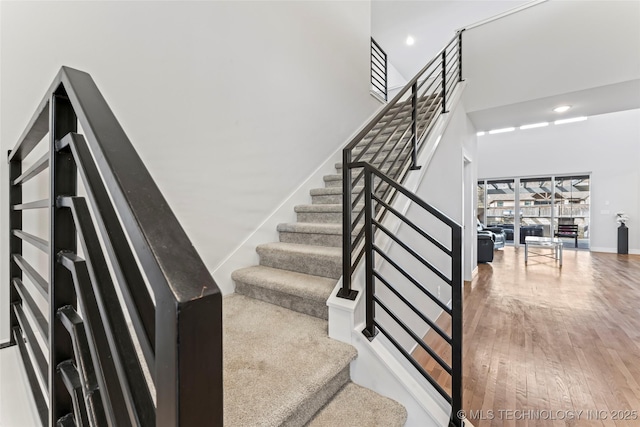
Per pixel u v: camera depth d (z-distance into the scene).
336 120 3.15
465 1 4.68
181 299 0.31
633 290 3.93
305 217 2.51
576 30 2.90
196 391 0.32
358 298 1.34
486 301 3.50
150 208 0.38
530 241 6.02
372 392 1.22
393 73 7.04
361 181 2.42
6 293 1.20
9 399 1.00
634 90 2.90
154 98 1.61
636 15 2.64
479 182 9.13
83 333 0.61
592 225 7.54
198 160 1.83
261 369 1.10
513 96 3.27
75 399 0.63
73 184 0.71
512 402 1.70
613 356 2.19
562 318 2.95
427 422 1.13
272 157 2.36
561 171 7.90
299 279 1.75
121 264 0.42
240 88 2.10
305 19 2.72
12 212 1.17
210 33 1.89
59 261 0.68
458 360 1.09
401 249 1.92
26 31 1.21
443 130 2.56
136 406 0.40
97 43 1.40
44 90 1.26
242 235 2.10
